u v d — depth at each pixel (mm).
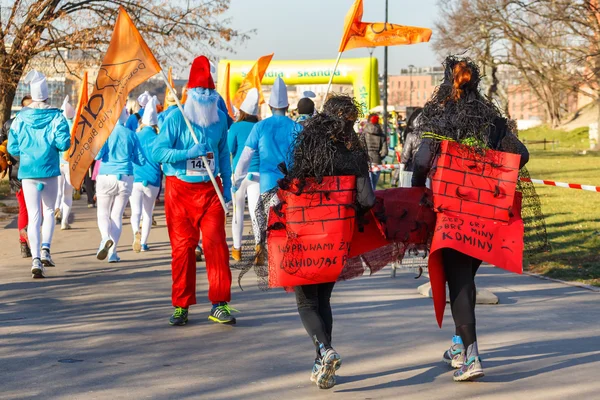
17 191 10844
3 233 13766
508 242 4941
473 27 50156
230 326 6699
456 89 5016
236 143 9711
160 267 10023
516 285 8688
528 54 51625
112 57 7570
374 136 16672
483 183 4941
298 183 4852
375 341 6164
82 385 4953
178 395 4766
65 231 14039
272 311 7324
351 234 4906
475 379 5102
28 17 27375
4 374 5195
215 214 6750
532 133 77125
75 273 9539
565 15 41656
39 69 29109
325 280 4859
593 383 5035
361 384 5039
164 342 6129
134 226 11375
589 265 9891
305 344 6070
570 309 7363
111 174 10180
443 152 4930
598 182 26672
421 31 9664
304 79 29594
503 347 5992
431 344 6066
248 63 29938
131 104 13609
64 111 13148
